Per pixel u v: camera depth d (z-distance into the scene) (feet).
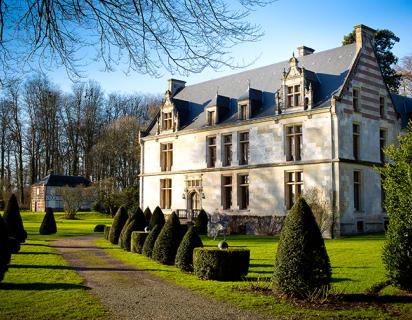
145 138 141.28
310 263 31.81
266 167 105.40
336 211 90.33
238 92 123.34
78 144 228.02
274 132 104.47
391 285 35.63
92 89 227.40
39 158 223.30
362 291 33.91
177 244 51.80
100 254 61.98
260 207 106.11
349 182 93.71
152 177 137.59
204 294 34.45
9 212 76.48
